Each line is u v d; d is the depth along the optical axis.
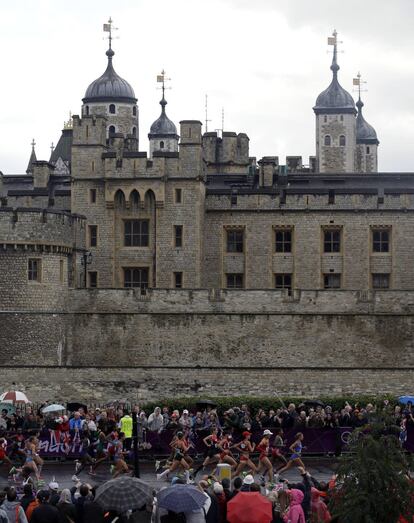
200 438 87.00
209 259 142.38
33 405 107.56
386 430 65.56
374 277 141.25
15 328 122.94
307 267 141.25
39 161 150.25
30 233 122.94
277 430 87.00
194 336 125.19
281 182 146.75
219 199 142.12
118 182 140.25
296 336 124.69
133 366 115.62
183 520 56.41
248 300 125.69
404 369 114.19
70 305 126.56
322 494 60.09
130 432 84.81
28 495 59.06
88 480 77.62
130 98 189.75
